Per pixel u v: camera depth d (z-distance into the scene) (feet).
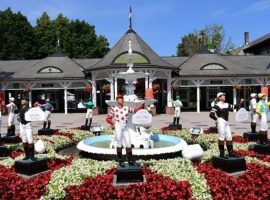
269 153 38.17
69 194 24.26
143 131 42.16
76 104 137.90
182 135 51.78
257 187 24.97
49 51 192.13
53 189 24.79
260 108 39.81
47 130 52.95
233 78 124.77
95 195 23.53
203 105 138.82
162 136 47.16
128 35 123.75
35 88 127.34
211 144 43.11
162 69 113.91
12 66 146.00
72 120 95.61
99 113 119.65
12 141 46.09
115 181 25.61
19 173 29.22
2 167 31.14
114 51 122.52
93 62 148.05
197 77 123.54
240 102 125.18
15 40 178.91
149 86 111.14
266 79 125.39
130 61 45.60
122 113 26.99
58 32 188.96
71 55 197.57
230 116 102.58
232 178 26.14
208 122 85.15
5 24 179.63
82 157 41.22
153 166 29.68
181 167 29.07
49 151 40.06
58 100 140.77
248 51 201.87
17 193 24.93
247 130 66.74
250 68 132.16
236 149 38.75
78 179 26.45
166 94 127.24
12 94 135.33
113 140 40.47
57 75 127.85
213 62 129.49
